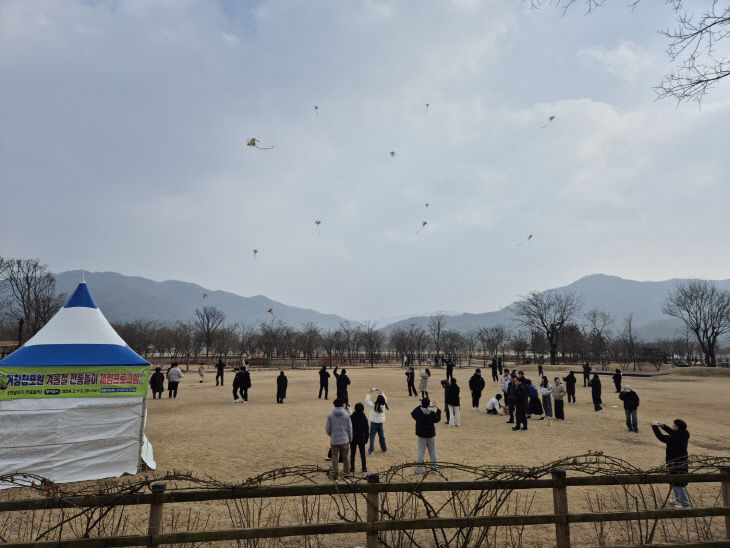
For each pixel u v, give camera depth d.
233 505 7.27
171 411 18.98
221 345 82.56
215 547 5.56
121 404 9.67
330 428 9.07
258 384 34.66
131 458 9.58
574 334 75.62
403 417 17.11
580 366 61.81
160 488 4.41
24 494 8.16
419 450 9.33
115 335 10.81
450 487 4.84
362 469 9.33
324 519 6.55
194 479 4.66
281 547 5.61
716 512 4.93
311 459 10.45
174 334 86.62
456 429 14.62
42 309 57.03
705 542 4.71
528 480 4.87
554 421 16.31
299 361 75.56
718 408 20.09
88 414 9.38
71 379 9.37
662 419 16.77
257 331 115.06
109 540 4.15
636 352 77.62
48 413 9.08
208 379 41.81
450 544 5.72
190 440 12.70
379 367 67.88
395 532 5.78
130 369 9.86
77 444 9.18
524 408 14.44
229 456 10.77
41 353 9.45
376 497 4.69
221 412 18.64
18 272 57.66
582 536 6.07
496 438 13.03
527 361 73.94
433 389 29.52
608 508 7.15
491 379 39.44
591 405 21.53
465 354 113.44
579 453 10.98
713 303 66.75
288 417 17.19
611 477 4.95
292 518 6.64
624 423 15.84
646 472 5.13
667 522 6.61
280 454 10.95
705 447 11.98
